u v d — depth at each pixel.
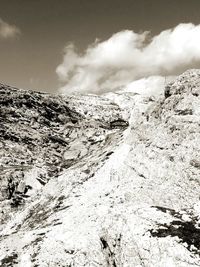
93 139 133.38
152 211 41.06
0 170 99.81
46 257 39.12
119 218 40.28
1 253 42.44
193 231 37.12
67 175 63.94
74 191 56.94
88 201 49.41
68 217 46.94
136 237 37.22
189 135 48.56
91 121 163.00
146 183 46.94
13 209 77.38
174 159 47.69
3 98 183.50
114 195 47.03
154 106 55.66
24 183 90.00
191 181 45.09
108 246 38.75
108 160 59.41
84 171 62.09
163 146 49.66
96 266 37.31
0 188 86.25
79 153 119.94
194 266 33.25
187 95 52.78
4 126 150.00
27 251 41.28
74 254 38.28
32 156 124.88
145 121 55.19
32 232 45.16
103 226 40.16
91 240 39.12
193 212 40.69
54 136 154.25
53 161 122.38
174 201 43.41
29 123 169.62
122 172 50.72
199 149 46.81
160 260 34.69
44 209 57.62
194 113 50.47
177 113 51.88
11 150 126.12
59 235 41.94
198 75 54.16
